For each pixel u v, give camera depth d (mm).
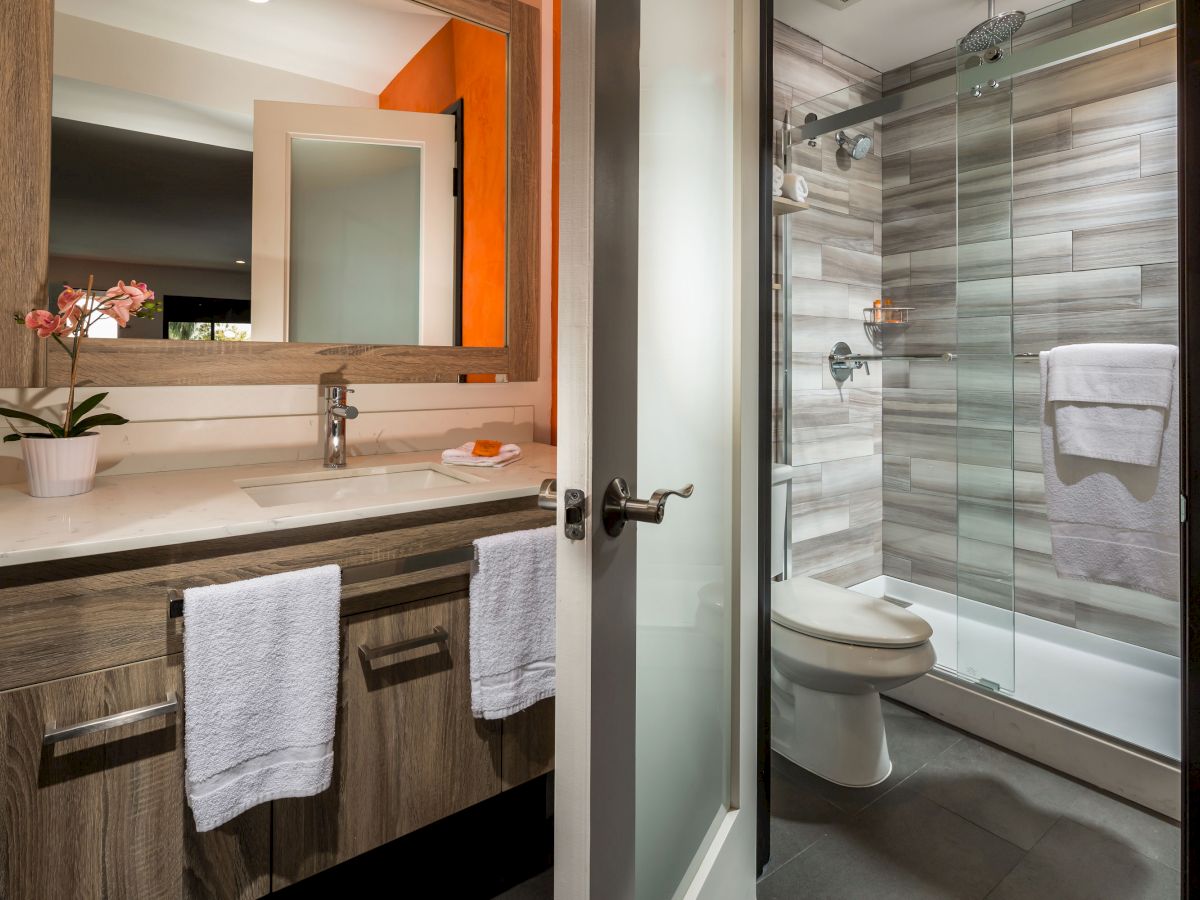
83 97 1219
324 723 1018
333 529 1082
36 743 832
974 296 1889
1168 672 1989
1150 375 1740
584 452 663
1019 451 2408
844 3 2104
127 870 909
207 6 1354
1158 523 1738
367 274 1579
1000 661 1841
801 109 2229
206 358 1367
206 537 936
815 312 2369
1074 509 1885
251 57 1411
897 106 1999
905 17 2189
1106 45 1628
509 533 1277
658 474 912
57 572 840
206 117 1361
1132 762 1557
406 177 1623
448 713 1227
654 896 938
